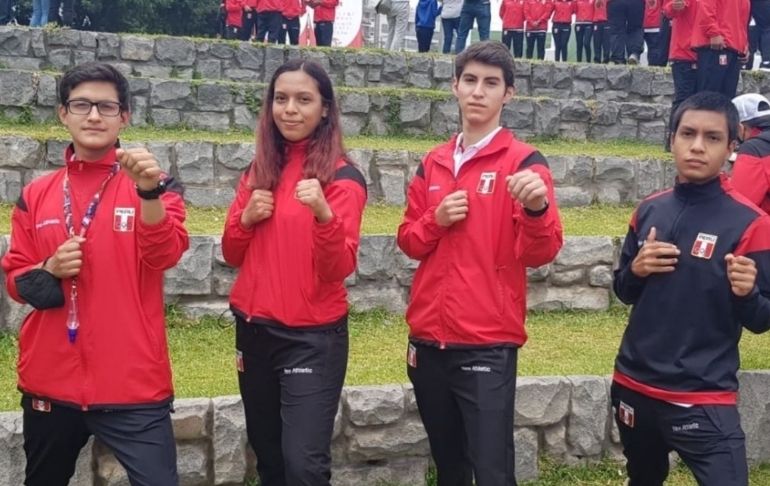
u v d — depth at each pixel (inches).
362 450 152.7
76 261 109.7
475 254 122.2
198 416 144.7
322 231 115.1
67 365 113.2
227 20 514.0
